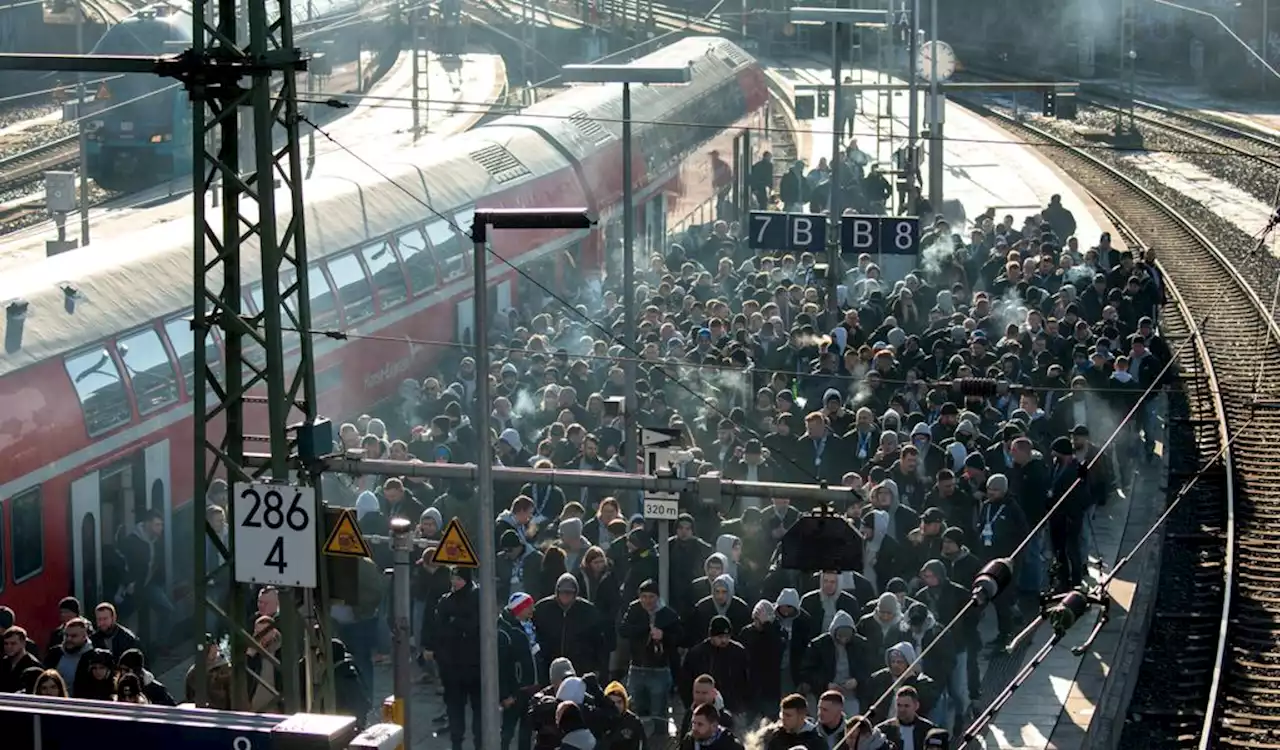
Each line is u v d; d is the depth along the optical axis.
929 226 118.44
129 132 148.75
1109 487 81.12
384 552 60.88
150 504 65.62
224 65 45.06
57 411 60.09
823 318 91.88
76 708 33.69
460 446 70.56
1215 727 59.91
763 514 61.88
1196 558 75.94
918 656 50.94
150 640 64.88
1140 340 84.12
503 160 104.31
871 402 77.56
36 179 154.75
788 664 59.03
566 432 68.69
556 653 54.53
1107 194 167.88
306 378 47.28
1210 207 161.50
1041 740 55.75
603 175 114.88
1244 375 102.31
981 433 72.88
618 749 48.09
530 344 83.00
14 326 60.00
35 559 58.72
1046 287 98.50
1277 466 87.19
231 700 46.72
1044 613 52.56
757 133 169.50
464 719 54.50
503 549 59.62
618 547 59.44
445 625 53.72
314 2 191.62
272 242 45.47
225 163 46.25
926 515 59.53
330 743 32.59
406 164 95.62
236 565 45.50
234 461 46.47
